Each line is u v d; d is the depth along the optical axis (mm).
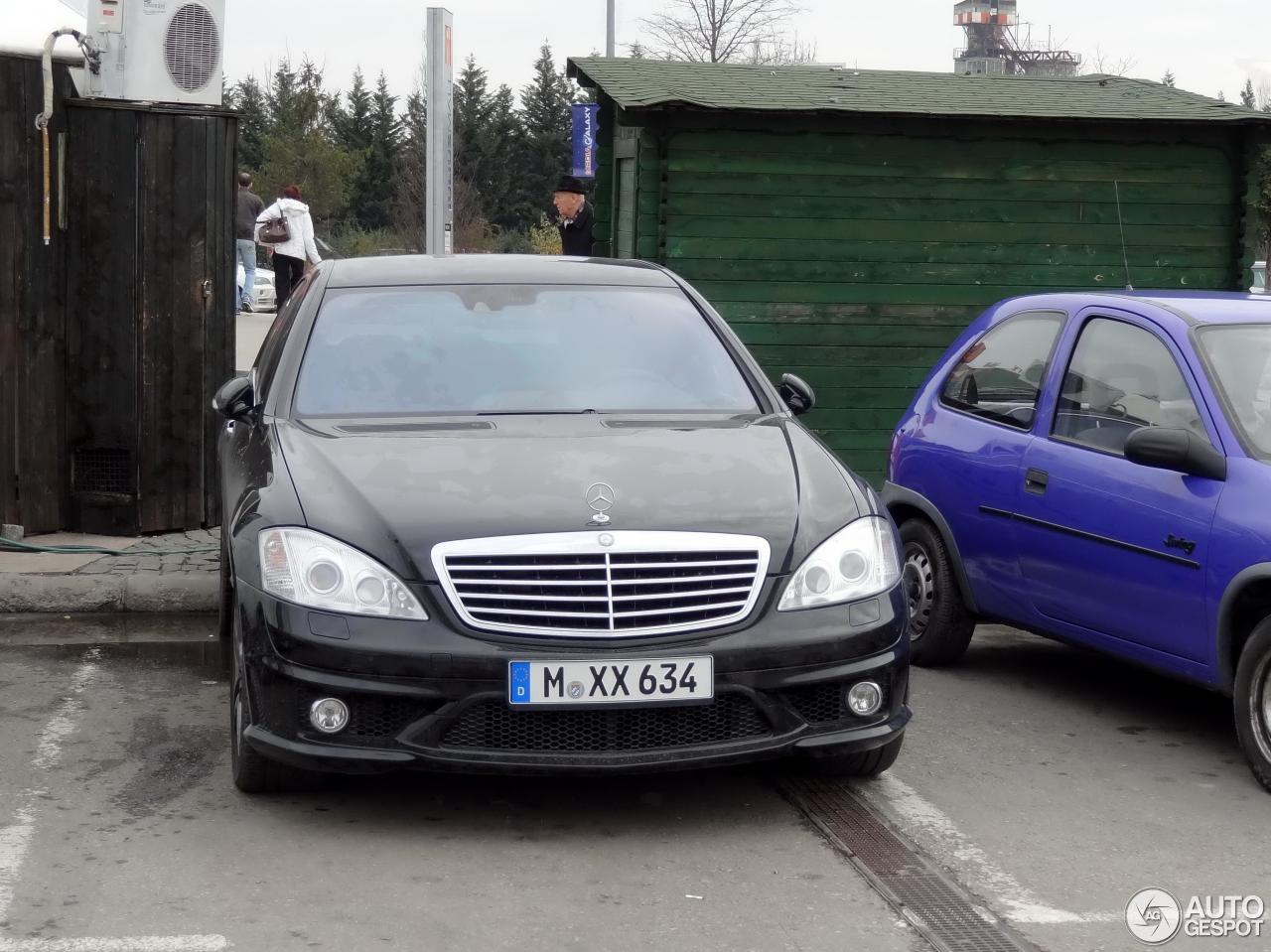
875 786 5445
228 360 9391
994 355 7121
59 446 9008
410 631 4609
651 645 4660
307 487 4988
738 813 5105
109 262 8906
